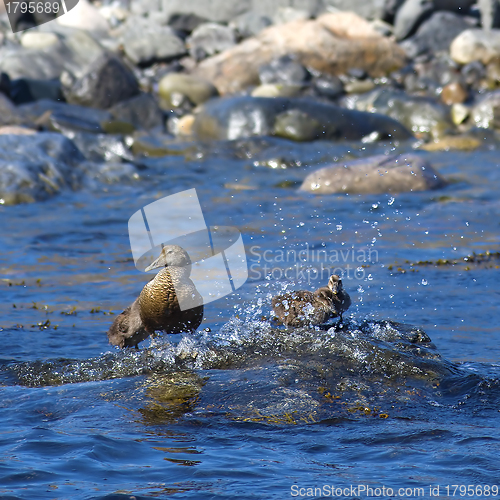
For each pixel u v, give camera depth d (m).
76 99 92.38
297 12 119.19
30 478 16.02
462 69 106.38
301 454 17.28
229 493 15.23
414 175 62.91
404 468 16.41
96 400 20.78
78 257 43.19
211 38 115.12
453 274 37.84
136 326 25.53
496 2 111.56
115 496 15.14
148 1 125.19
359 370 22.02
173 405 20.25
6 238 47.34
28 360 25.12
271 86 101.06
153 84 104.44
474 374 22.05
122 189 63.84
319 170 64.00
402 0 117.75
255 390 20.81
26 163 61.81
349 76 108.12
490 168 71.81
